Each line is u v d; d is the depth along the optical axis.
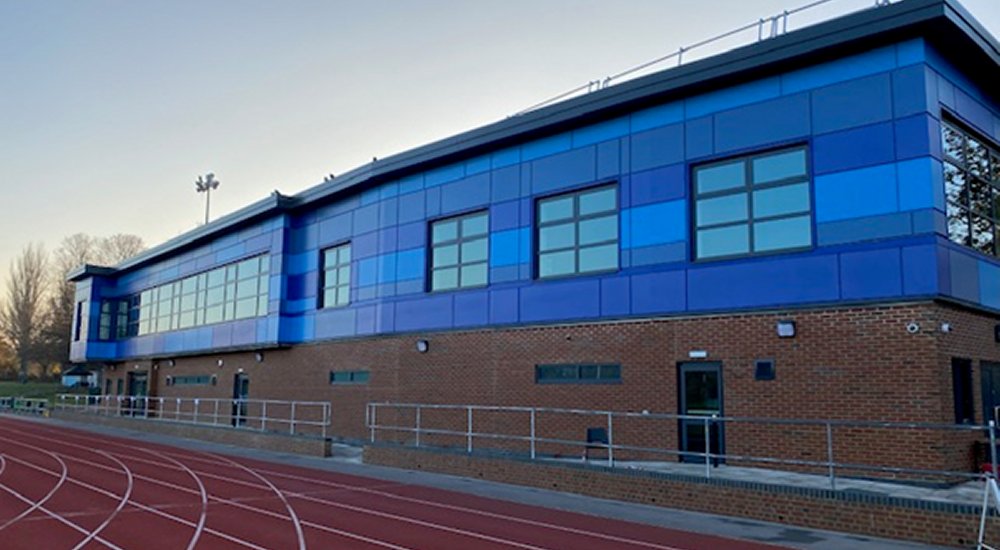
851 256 15.38
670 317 17.92
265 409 30.06
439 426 22.91
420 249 24.69
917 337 14.41
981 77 17.11
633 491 15.14
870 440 14.73
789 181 16.50
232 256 34.78
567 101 20.08
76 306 50.28
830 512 12.37
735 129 17.33
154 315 42.97
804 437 15.56
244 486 17.70
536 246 21.19
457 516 13.73
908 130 14.97
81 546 11.49
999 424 15.94
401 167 24.98
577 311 19.83
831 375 15.36
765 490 13.19
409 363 24.31
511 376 21.14
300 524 13.06
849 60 15.84
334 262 28.94
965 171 16.50
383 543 11.57
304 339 29.66
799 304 15.93
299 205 30.30
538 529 12.55
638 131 19.11
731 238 17.25
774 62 16.41
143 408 42.78
